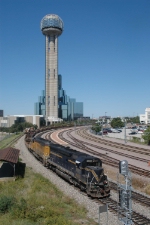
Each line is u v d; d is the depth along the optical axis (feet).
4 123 556.51
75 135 299.17
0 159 97.60
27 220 58.23
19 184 92.02
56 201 71.72
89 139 254.27
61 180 99.30
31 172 113.29
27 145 191.11
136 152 167.94
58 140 247.70
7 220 57.57
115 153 164.96
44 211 62.28
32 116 558.56
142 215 60.34
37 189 84.12
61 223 55.01
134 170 110.42
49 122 650.84
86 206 69.67
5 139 261.03
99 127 317.83
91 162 81.10
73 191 83.25
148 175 100.37
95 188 75.56
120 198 48.37
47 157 122.21
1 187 87.61
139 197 74.28
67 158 95.66
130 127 495.00
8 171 112.27
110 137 268.62
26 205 65.00
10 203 66.08
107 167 119.96
